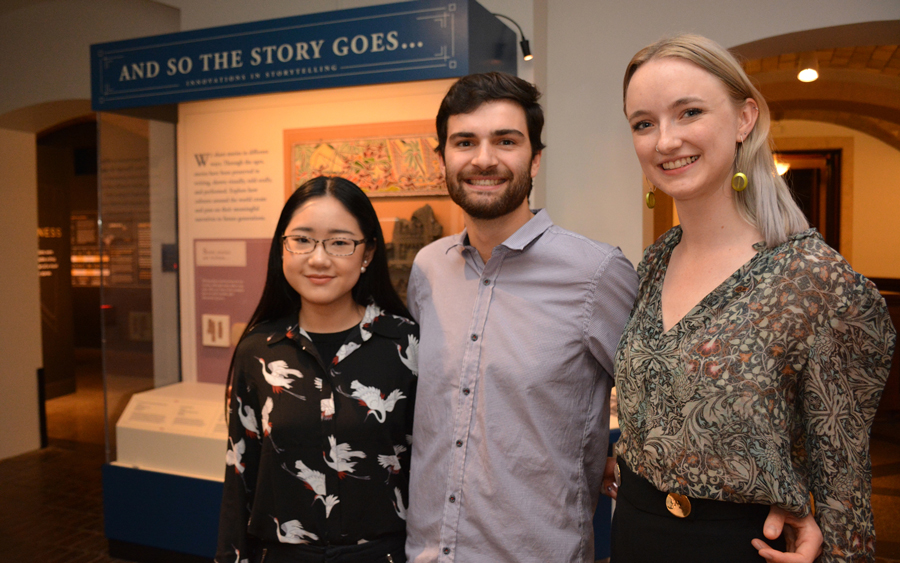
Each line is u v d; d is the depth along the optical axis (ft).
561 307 5.14
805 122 27.84
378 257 5.54
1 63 16.14
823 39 11.66
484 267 5.35
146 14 14.85
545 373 5.00
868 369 3.67
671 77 3.93
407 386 5.40
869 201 27.68
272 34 9.29
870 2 10.82
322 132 9.71
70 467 16.40
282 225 5.31
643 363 4.22
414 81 8.70
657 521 4.06
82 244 33.04
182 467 10.37
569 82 12.43
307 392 5.11
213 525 10.14
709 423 3.76
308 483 5.03
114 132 10.47
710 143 3.90
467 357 5.17
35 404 17.84
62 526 12.71
